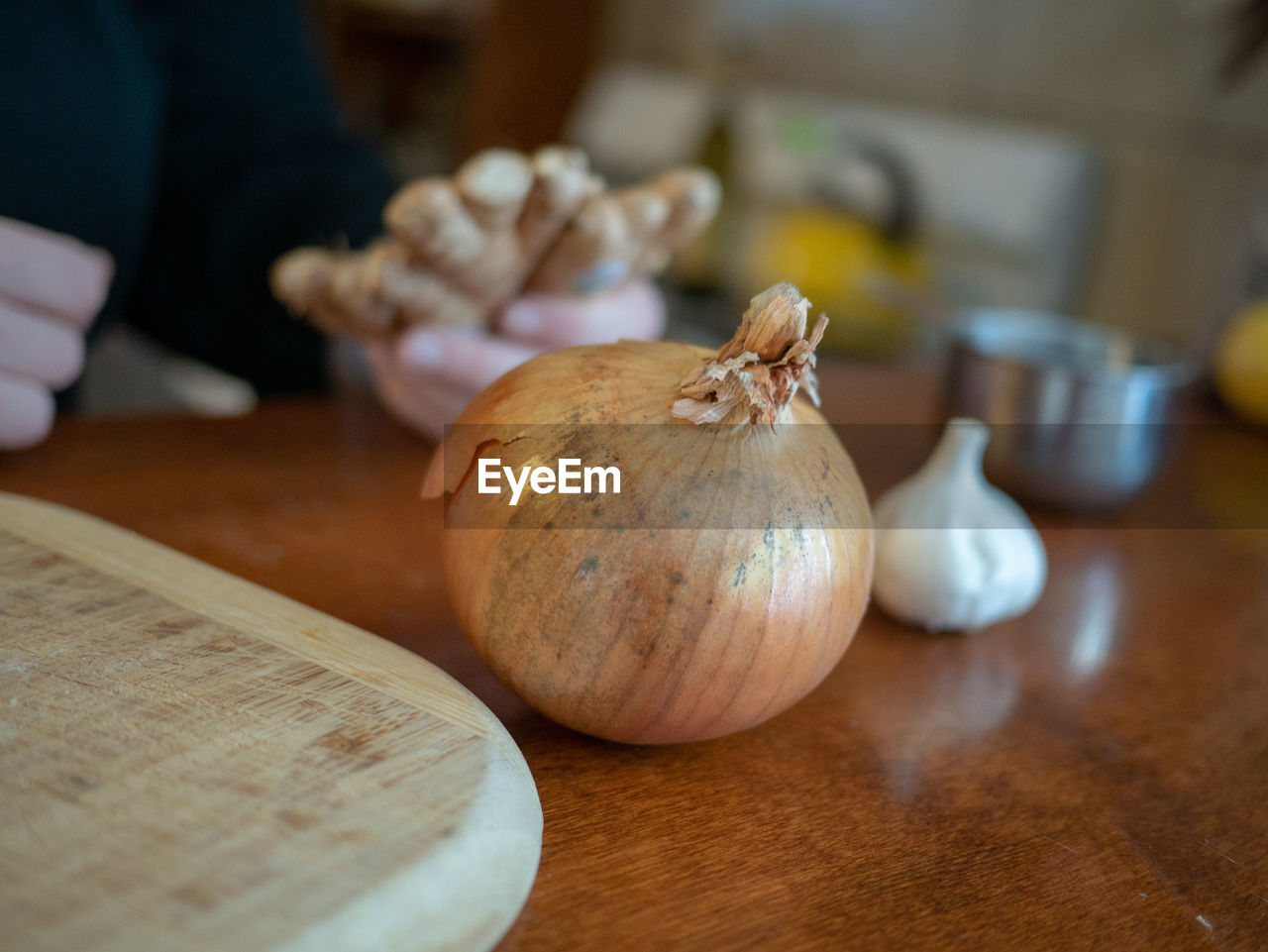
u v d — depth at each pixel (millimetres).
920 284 958
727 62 1342
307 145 587
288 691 220
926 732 269
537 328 370
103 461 381
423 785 194
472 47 1412
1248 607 371
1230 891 218
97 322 526
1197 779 261
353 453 423
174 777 189
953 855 220
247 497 367
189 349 605
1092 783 255
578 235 342
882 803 235
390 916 166
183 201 585
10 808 176
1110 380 399
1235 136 845
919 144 980
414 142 1577
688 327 993
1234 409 575
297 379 575
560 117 1456
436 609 302
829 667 227
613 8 1473
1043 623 343
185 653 231
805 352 210
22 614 238
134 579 262
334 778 193
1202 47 861
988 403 419
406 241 326
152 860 168
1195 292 890
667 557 202
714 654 205
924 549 313
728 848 212
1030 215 897
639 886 198
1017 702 291
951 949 192
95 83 497
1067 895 211
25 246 346
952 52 1077
